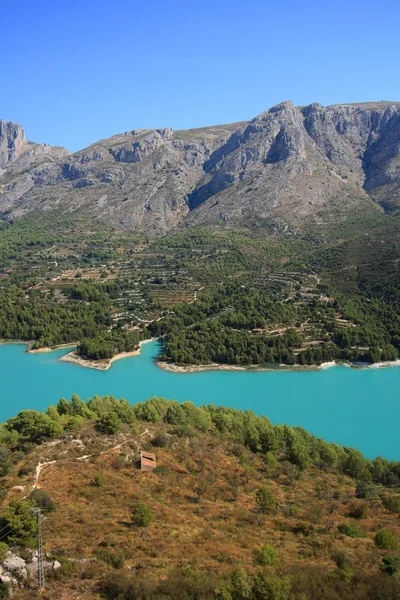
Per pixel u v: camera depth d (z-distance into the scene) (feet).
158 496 284.61
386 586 203.82
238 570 198.18
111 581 196.24
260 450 382.63
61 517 243.40
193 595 190.29
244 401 615.16
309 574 209.26
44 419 346.74
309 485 332.80
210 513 272.51
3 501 255.09
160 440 348.38
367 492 319.68
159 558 220.43
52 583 194.59
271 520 271.69
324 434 510.17
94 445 329.11
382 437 501.97
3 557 196.65
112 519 248.93
